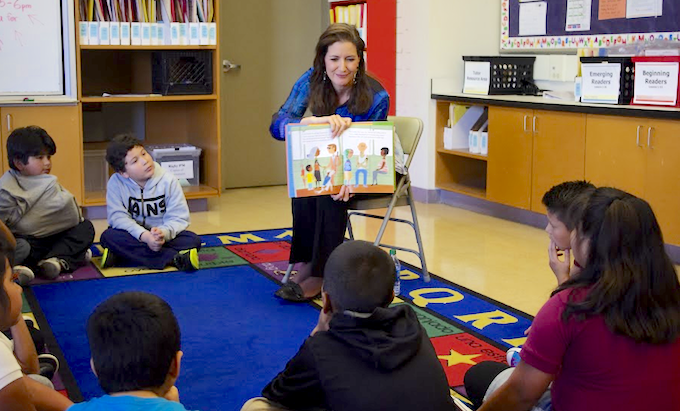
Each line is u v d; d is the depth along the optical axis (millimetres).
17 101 4828
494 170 5309
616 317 1557
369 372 1635
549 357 1624
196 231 4879
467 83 5602
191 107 5812
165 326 1449
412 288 3742
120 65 5594
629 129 4348
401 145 3748
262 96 6379
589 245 1615
